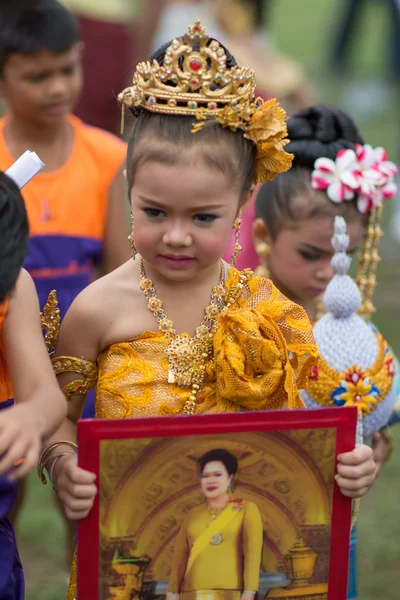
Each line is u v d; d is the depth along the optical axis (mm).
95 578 3875
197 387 4230
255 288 4418
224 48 4102
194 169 3938
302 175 5297
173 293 4301
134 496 3842
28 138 6750
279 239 5363
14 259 3697
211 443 3834
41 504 7984
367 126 22078
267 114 4102
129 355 4258
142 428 3760
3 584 4184
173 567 3928
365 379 4809
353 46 30062
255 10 11461
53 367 4398
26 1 6543
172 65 4008
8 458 3604
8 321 4121
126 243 6973
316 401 4855
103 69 10039
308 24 38344
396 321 11891
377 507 8000
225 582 3967
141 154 3996
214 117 4008
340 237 4758
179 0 13641
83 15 9852
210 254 4062
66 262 6723
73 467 3838
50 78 6586
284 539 3980
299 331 4410
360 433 4805
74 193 6762
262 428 3844
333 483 3967
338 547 4020
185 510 3896
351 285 4812
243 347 4133
